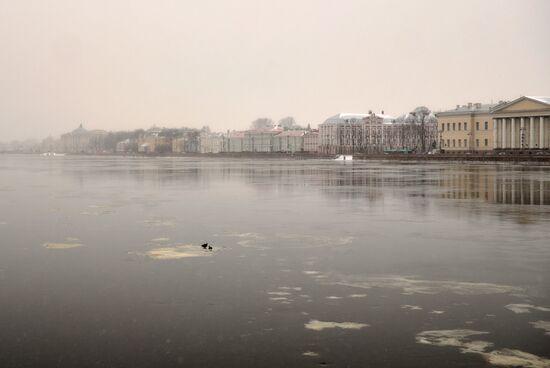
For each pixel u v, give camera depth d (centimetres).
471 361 1051
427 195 4353
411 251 2042
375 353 1090
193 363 1048
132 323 1262
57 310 1356
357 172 8506
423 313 1320
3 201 4109
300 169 10006
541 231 2495
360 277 1656
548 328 1216
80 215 3209
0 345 1138
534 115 15838
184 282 1608
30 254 2031
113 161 19050
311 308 1360
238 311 1341
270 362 1051
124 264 1850
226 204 3809
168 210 3453
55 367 1034
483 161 13012
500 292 1491
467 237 2344
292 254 2002
